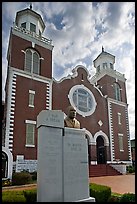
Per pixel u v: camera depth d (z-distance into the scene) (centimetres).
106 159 3052
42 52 2880
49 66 2880
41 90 2661
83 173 952
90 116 3095
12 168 2067
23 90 2503
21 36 2734
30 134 2372
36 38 2856
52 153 894
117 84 3738
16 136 2262
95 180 2016
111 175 2570
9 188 1566
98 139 3319
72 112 1066
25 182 1806
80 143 990
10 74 2472
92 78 3950
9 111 2306
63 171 895
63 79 3002
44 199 816
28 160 2253
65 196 861
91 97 3228
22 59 2648
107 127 3253
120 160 3192
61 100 2856
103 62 3997
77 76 3192
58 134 938
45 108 2606
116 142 3259
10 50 2689
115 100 3519
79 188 915
